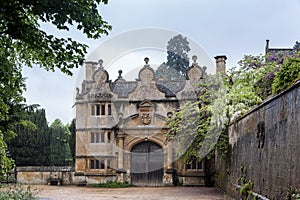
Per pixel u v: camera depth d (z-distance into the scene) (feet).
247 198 42.37
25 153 128.16
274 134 31.76
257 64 66.54
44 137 133.18
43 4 24.56
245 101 61.67
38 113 133.69
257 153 38.86
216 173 81.71
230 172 58.75
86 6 26.11
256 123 39.58
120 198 64.95
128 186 92.68
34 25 28.27
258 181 38.14
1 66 31.01
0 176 33.58
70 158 167.84
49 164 134.00
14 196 36.70
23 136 128.57
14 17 25.00
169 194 70.79
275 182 31.17
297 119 25.31
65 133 167.73
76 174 99.45
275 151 31.35
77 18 25.67
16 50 32.65
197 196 65.92
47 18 25.43
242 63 67.82
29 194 39.34
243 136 48.06
